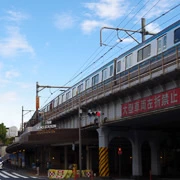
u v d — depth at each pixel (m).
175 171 46.38
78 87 45.50
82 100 38.25
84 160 59.47
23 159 79.88
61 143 50.47
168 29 25.64
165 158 46.69
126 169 54.25
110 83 32.00
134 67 30.06
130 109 28.36
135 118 29.17
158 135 38.62
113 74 34.06
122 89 29.00
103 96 32.69
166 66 23.36
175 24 24.88
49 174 37.56
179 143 42.50
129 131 37.06
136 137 37.28
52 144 54.06
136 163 36.75
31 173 48.69
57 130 41.72
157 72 24.20
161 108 24.16
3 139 155.62
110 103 33.31
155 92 25.95
